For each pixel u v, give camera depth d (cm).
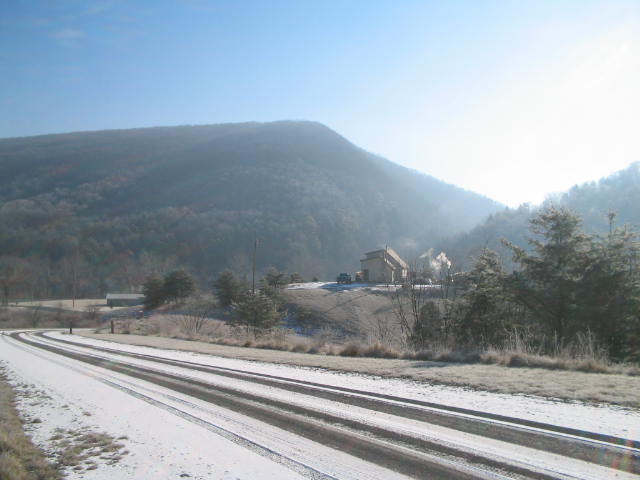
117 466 535
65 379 1248
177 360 1574
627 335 1881
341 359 1371
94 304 9062
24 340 3281
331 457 525
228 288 5622
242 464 519
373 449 542
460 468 466
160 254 11688
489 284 2233
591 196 9912
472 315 2181
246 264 11719
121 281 10688
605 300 1995
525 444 518
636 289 1950
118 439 643
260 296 3906
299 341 2016
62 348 2372
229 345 2231
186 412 782
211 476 488
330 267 13475
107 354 1920
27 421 781
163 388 1027
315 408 752
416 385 902
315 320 4378
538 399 718
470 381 883
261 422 691
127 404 873
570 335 1948
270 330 3603
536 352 1348
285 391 913
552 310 2088
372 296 4956
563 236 2188
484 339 1997
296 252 12475
